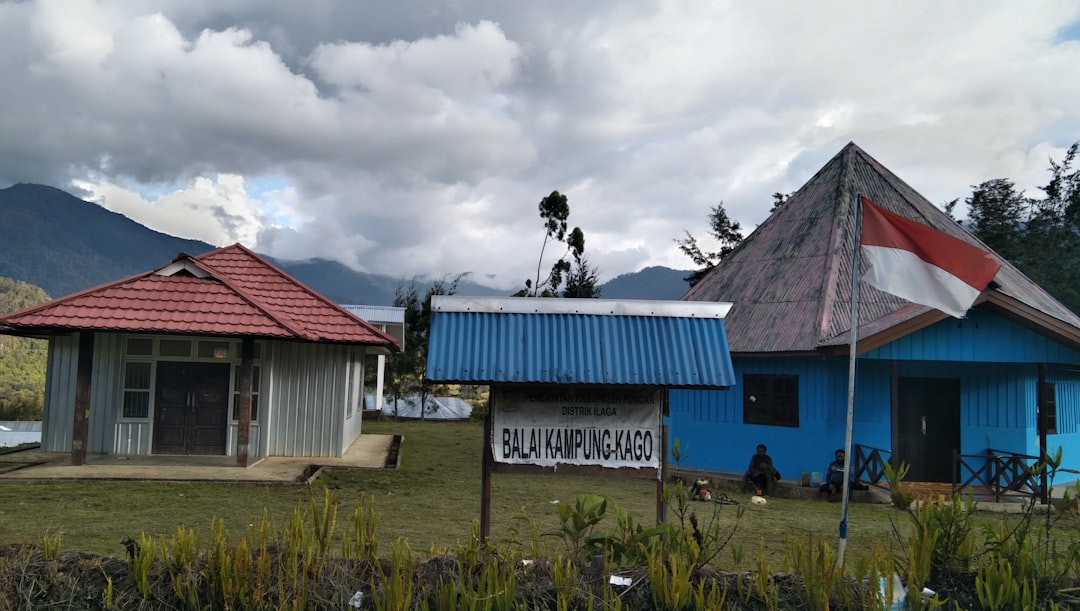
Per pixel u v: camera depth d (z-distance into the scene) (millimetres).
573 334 6488
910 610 5027
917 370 14984
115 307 13391
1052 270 29578
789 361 14812
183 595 4770
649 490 13203
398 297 31016
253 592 4770
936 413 14969
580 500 5453
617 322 6609
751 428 15297
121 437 14812
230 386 15242
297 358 15938
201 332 13172
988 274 6148
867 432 14008
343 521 9367
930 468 14805
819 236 17094
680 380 6336
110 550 7359
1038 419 14328
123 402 14930
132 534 8227
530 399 6414
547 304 6598
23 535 8094
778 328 15133
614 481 14172
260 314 13797
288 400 15828
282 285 16328
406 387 29281
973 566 6086
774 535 9258
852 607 4992
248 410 13930
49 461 13898
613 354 6410
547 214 29844
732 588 5137
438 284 30953
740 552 5637
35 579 4945
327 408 15977
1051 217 31312
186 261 14328
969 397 14797
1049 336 13156
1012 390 14523
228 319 13539
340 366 16078
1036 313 12898
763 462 13742
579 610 4820
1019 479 13086
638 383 6285
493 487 12883
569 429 6410
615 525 9469
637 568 5180
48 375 15430
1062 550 8125
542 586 4922
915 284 6219
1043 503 12359
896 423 14125
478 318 6504
